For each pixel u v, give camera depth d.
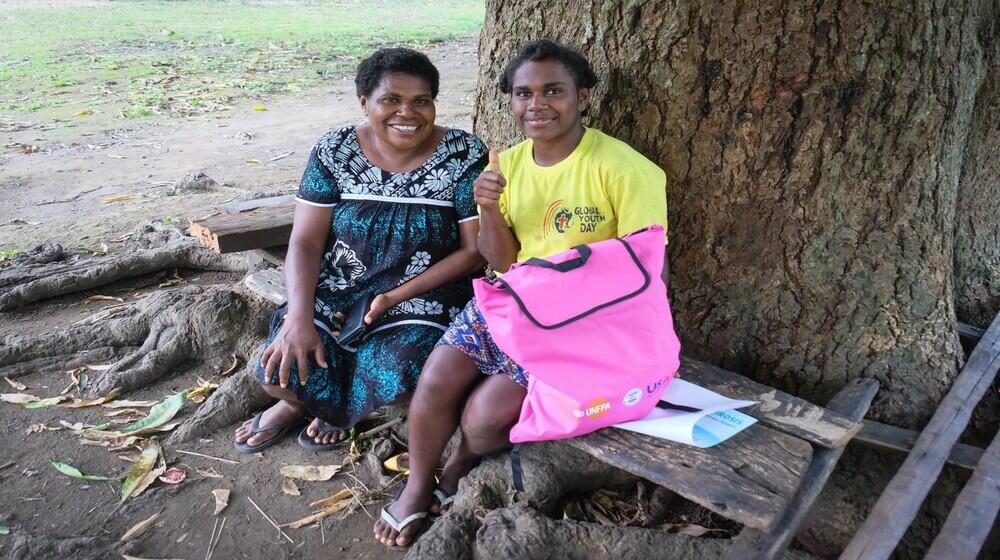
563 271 2.22
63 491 2.82
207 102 9.34
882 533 2.17
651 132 2.76
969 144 3.16
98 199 5.98
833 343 2.78
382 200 2.74
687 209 2.78
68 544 2.50
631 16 2.69
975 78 2.84
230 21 16.73
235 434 3.15
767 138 2.64
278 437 3.08
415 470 2.57
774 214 2.71
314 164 2.76
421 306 2.78
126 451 3.05
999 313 3.16
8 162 6.96
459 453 2.68
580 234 2.54
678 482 2.08
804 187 2.67
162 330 3.73
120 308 4.17
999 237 3.42
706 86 2.64
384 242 2.76
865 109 2.58
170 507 2.74
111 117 8.61
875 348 2.76
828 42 2.53
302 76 11.04
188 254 4.73
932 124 2.62
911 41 2.52
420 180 2.72
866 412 2.67
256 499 2.78
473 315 2.46
